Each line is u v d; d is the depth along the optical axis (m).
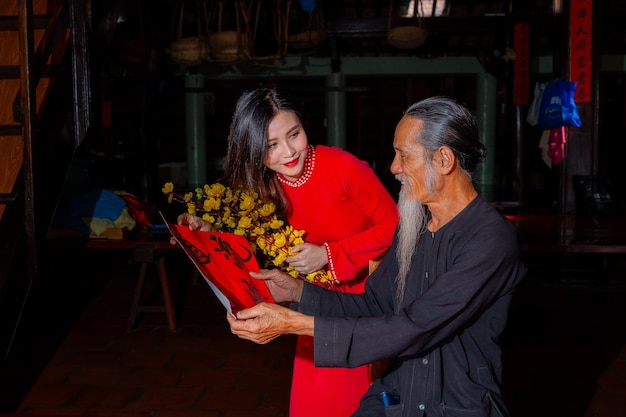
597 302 5.72
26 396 3.72
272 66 12.52
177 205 8.82
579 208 7.54
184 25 10.73
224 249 1.92
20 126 3.30
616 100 13.91
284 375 4.04
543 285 6.35
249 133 2.05
